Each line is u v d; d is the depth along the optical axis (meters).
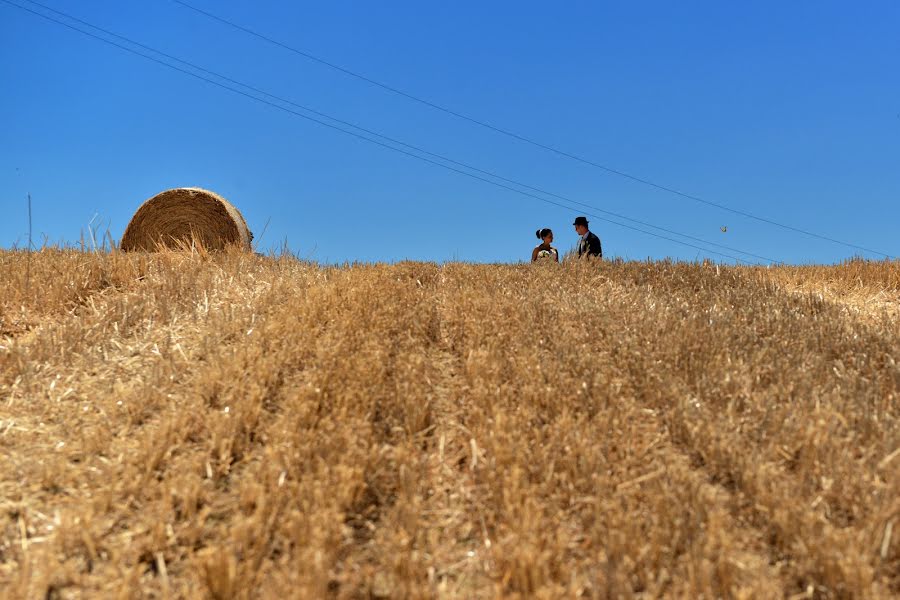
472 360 5.07
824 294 8.81
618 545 2.90
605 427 4.00
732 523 3.17
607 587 2.70
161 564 2.82
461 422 4.32
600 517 3.12
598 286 8.13
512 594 2.60
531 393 4.43
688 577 2.74
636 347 5.28
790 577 2.83
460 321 6.20
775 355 5.29
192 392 4.48
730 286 8.22
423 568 2.88
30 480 3.46
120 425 4.05
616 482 3.46
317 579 2.61
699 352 5.20
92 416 4.18
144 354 5.20
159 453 3.60
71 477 3.48
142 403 4.24
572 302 6.82
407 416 4.21
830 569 2.74
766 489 3.33
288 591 2.59
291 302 6.49
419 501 3.33
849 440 3.81
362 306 6.39
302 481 3.34
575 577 2.77
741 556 2.96
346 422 3.97
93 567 2.86
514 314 6.25
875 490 3.31
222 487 3.43
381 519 3.22
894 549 2.94
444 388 4.89
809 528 3.00
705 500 3.30
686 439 3.94
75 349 5.13
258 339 5.34
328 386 4.40
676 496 3.31
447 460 3.85
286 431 3.81
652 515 3.17
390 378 4.84
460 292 7.31
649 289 7.74
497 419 3.95
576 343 5.51
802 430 3.87
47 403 4.30
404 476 3.50
